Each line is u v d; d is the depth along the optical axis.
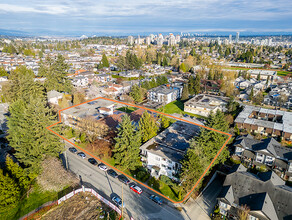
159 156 39.16
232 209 30.69
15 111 46.09
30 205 33.38
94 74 119.31
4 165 38.84
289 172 38.69
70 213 31.77
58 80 80.12
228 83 97.31
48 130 39.75
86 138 51.41
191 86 93.81
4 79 97.00
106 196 35.22
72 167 42.59
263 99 83.12
